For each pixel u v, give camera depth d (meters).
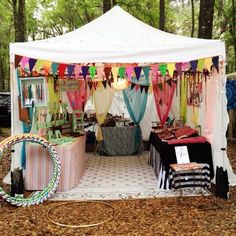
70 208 4.70
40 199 4.93
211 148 5.59
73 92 7.77
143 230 3.94
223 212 4.46
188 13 22.89
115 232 3.90
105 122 8.62
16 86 5.66
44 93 5.99
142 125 9.23
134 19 6.05
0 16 21.38
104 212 4.53
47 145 5.16
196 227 4.00
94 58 4.80
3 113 14.73
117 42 5.17
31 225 4.13
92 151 8.95
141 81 8.30
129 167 7.16
